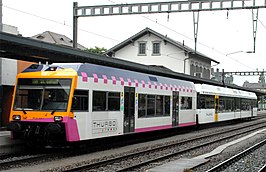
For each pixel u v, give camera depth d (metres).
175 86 23.92
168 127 22.73
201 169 12.60
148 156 15.41
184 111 25.28
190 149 17.58
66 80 14.55
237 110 39.41
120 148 17.61
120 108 17.52
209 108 30.66
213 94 31.59
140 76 19.94
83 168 11.85
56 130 13.92
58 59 18.41
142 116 19.67
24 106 15.05
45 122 14.40
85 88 14.99
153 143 20.05
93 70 15.74
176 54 53.53
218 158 15.48
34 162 13.05
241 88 50.75
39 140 14.84
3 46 15.18
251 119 51.47
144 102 19.92
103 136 16.12
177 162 13.71
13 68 21.64
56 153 15.09
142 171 12.09
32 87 15.08
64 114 14.13
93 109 15.46
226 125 37.91
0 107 20.14
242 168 13.26
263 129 32.62
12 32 23.67
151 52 54.31
